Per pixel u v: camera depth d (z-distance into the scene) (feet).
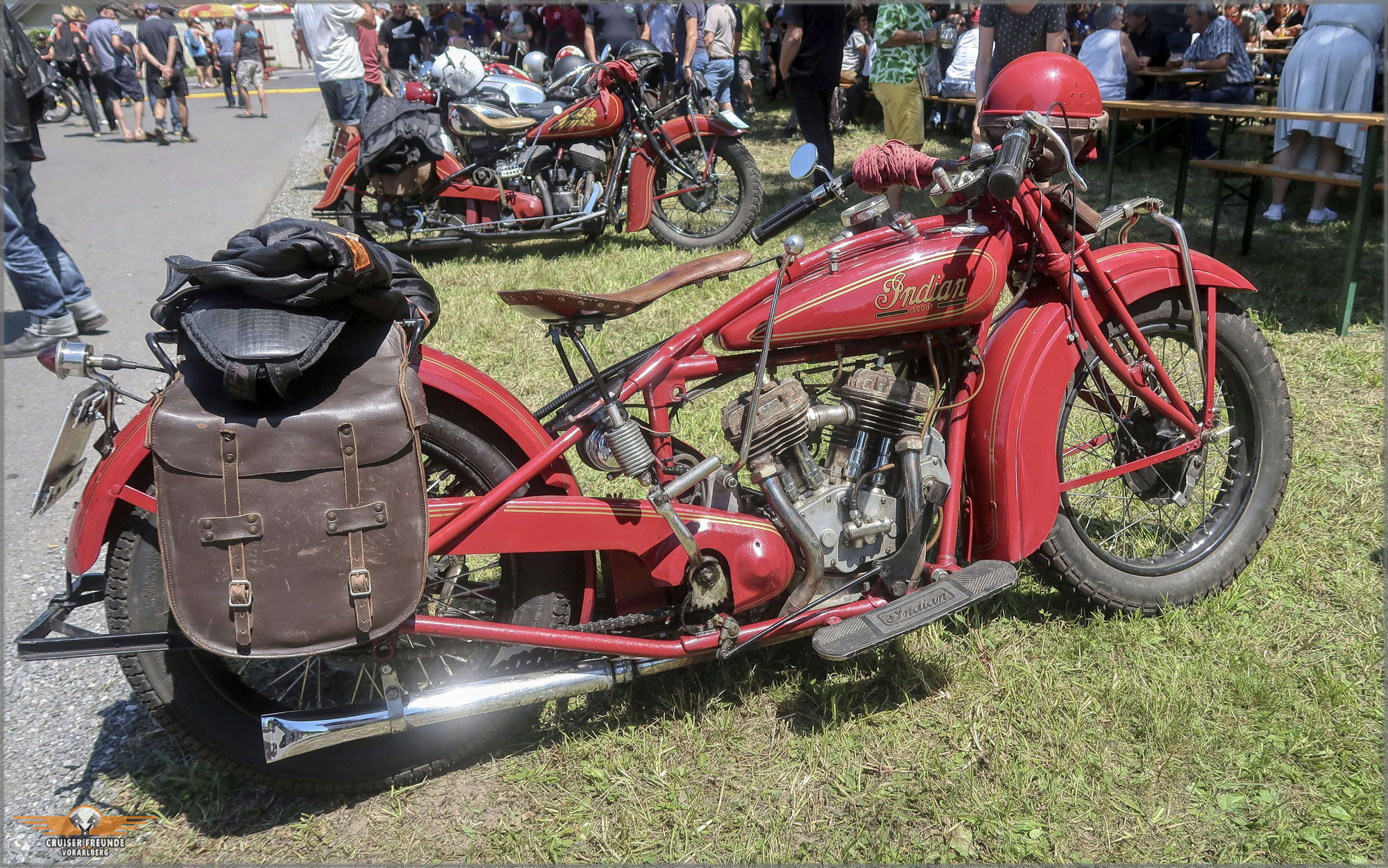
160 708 6.84
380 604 6.19
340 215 22.06
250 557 5.96
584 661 7.49
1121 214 8.30
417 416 6.33
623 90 21.13
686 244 22.65
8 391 15.71
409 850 6.98
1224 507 9.32
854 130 38.55
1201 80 31.42
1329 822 6.91
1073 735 7.71
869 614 7.55
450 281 19.88
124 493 6.52
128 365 6.43
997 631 9.04
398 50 39.88
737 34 41.88
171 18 47.24
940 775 7.43
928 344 7.89
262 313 5.97
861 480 7.63
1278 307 17.15
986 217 7.90
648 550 7.44
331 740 6.68
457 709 6.92
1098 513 10.69
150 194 31.48
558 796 7.44
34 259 16.85
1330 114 15.87
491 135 21.40
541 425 7.48
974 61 35.09
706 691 8.36
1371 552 10.04
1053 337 8.19
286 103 65.16
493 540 7.09
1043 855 6.77
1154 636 8.81
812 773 7.52
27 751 7.98
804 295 7.41
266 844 7.07
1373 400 13.50
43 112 17.01
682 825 7.06
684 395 7.66
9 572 10.57
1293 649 8.68
